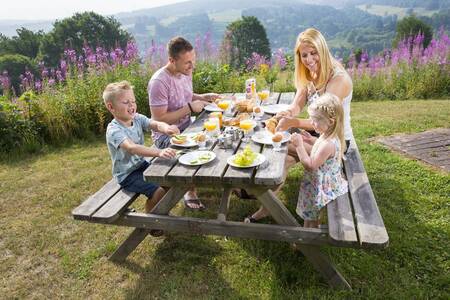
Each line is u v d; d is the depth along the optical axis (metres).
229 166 2.46
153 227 2.67
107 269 2.90
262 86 7.61
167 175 2.38
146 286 2.68
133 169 2.92
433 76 8.04
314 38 3.05
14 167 5.05
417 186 3.73
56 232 3.45
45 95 5.97
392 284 2.49
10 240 3.36
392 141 5.01
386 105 7.16
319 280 2.59
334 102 2.56
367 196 2.58
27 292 2.73
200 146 2.85
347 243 2.12
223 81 7.37
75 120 6.09
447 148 4.60
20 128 5.62
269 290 2.54
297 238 2.39
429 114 6.16
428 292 2.41
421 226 3.09
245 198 3.77
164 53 7.22
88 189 4.30
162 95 3.50
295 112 3.55
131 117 2.97
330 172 2.62
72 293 2.69
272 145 2.78
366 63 8.72
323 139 2.67
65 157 5.32
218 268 2.79
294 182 4.05
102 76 6.57
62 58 6.77
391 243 2.89
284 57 8.67
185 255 2.95
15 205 4.01
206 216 3.53
